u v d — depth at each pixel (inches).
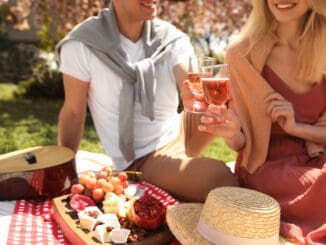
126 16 105.8
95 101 108.8
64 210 86.9
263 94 94.2
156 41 111.1
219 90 79.5
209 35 297.4
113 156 110.5
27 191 97.4
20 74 361.7
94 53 104.1
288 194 87.6
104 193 91.1
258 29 97.0
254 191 79.6
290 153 95.3
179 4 250.1
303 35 93.4
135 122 108.3
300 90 96.2
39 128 225.3
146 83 105.5
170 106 112.3
